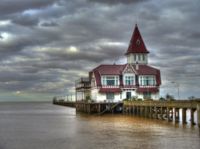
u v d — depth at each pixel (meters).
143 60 108.94
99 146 37.59
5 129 56.06
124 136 44.69
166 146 36.91
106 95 93.69
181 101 57.16
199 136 43.44
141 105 76.56
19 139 43.75
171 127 53.38
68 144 39.25
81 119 76.06
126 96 94.44
